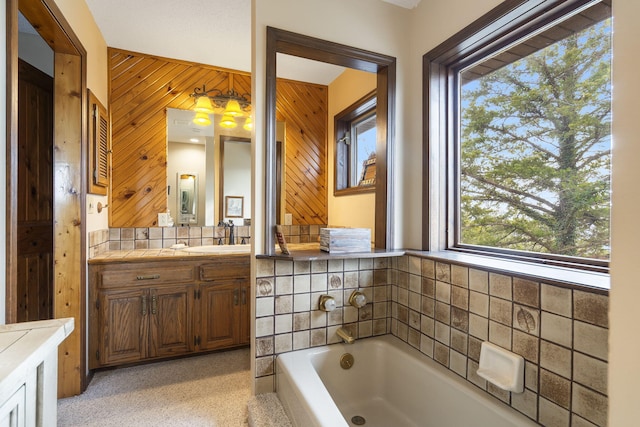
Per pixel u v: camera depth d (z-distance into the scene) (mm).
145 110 2678
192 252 2504
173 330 2326
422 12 1904
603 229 1176
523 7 1346
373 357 1817
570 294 1035
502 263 1405
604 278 1085
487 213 1675
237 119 2967
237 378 2156
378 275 1916
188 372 2227
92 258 2141
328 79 3086
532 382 1148
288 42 1668
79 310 1950
